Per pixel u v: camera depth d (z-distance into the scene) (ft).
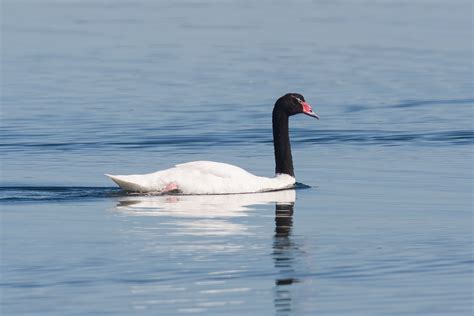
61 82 138.10
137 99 123.85
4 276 49.88
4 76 143.95
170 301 46.01
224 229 59.98
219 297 46.68
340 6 274.57
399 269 51.19
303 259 53.11
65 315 44.11
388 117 111.55
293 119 111.45
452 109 116.57
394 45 186.19
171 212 64.44
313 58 166.91
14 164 84.38
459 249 55.26
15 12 244.22
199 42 189.26
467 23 226.17
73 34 199.62
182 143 95.66
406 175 79.46
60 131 101.65
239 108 117.29
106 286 48.24
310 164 85.05
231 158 88.28
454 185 75.10
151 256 53.52
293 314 44.34
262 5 276.21
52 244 56.08
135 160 86.94
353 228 60.59
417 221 62.75
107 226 60.54
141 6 268.41
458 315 44.04
